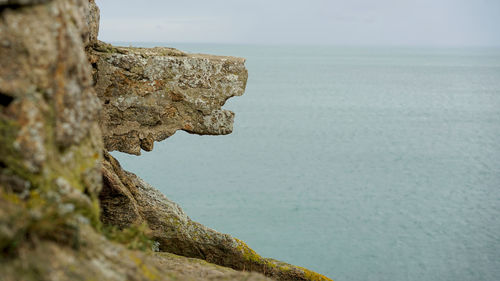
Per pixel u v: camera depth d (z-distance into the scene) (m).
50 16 4.40
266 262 10.79
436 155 80.75
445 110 138.88
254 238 42.03
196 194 53.06
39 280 3.66
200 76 9.64
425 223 48.47
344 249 41.22
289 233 43.62
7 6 4.25
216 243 10.73
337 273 37.03
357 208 52.19
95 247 4.36
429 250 42.03
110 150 9.43
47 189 4.20
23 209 3.95
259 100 153.88
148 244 5.93
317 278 10.65
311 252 40.25
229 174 63.12
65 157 4.48
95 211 4.86
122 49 9.41
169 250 10.55
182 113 9.69
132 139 9.46
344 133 98.94
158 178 57.91
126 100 9.36
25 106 4.18
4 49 4.22
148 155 69.88
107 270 4.20
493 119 123.75
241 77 9.83
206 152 76.50
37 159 4.15
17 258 3.69
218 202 50.91
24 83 4.22
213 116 9.78
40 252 3.84
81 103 4.72
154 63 9.41
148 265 4.79
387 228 46.66
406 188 60.94
